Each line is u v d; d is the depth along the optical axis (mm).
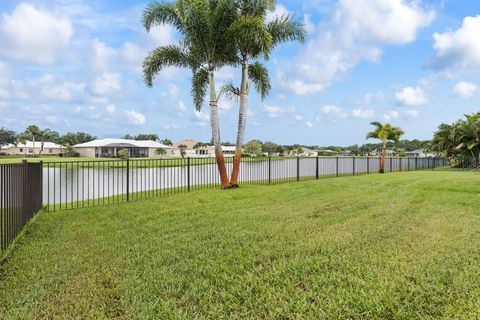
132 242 3768
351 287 2432
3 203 3281
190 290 2432
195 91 10648
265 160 14766
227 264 2980
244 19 8328
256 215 5281
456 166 23547
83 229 4438
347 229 4270
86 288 2488
